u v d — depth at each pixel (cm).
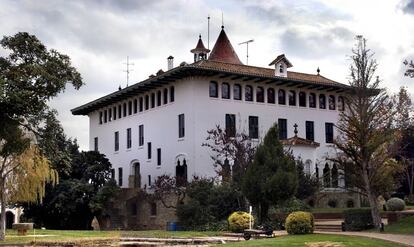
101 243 3206
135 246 3162
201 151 5138
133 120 6278
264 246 2277
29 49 3222
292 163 3672
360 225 3325
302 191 4569
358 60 3419
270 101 5653
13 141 3200
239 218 3572
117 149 6631
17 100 3070
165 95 5675
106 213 5491
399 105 5291
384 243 2423
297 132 5731
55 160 3659
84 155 5809
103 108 7056
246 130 5394
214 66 5331
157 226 5200
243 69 5559
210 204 4366
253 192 3603
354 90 3406
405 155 5616
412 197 5981
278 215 3912
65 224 5678
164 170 5566
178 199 4831
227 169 4816
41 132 3375
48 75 3180
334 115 6056
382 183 3406
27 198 3697
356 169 3456
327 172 5369
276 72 5650
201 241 3141
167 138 5553
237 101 5409
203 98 5222
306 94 5894
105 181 5772
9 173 3616
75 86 3406
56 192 5478
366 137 3347
